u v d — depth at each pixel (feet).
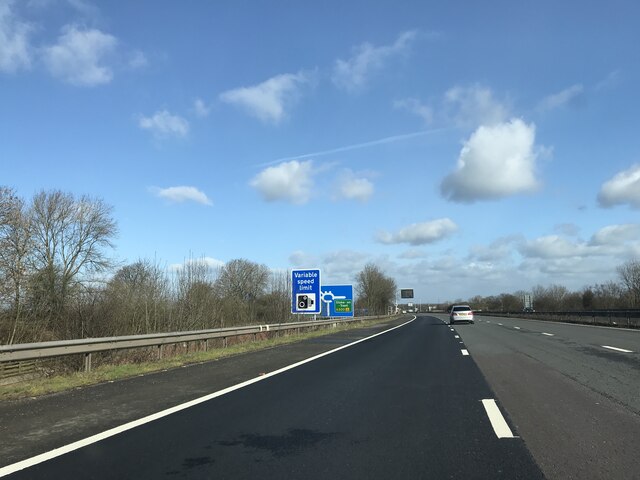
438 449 20.89
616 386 35.63
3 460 19.62
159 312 82.94
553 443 21.66
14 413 28.07
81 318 66.44
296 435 23.20
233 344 78.95
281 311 136.98
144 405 30.14
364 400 31.35
